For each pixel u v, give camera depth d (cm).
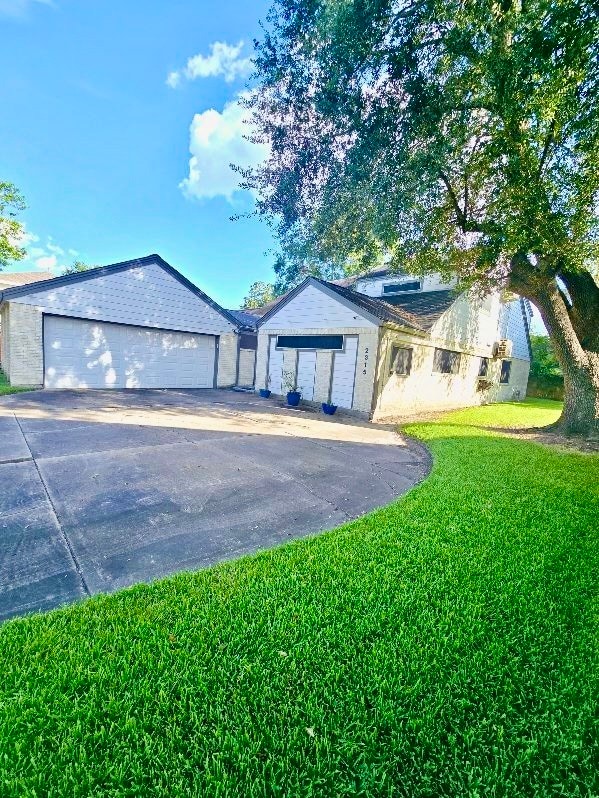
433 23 585
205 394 1420
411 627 228
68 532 336
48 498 402
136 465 526
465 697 182
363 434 884
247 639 212
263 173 834
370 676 191
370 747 156
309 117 713
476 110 682
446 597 260
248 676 187
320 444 742
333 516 406
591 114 601
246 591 258
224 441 701
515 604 255
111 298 1313
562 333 944
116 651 200
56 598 249
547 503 448
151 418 864
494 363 1822
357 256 1010
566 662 207
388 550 322
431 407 1402
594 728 170
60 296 1201
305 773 145
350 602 250
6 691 173
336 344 1216
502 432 976
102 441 638
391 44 592
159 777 142
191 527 360
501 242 757
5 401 941
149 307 1418
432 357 1378
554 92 578
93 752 150
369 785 142
